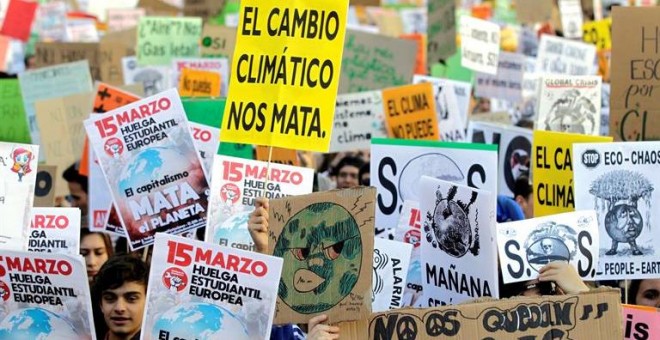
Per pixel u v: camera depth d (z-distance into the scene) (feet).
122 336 28.91
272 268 24.81
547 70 61.62
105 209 38.47
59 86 57.98
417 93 45.88
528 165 43.96
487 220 26.66
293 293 25.45
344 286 25.44
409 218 32.45
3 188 27.94
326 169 54.49
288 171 32.01
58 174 45.70
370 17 117.19
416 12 116.78
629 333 28.22
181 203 32.71
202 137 35.09
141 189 32.63
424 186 28.30
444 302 28.12
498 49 56.03
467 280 27.43
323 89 28.48
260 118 28.71
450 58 67.82
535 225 29.04
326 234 25.44
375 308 29.89
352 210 25.40
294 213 25.40
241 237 31.81
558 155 34.30
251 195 31.96
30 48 95.40
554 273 27.14
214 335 24.88
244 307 24.90
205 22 82.12
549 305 25.05
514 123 63.87
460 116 51.85
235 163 31.96
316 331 25.22
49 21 95.20
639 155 31.07
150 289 25.00
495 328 25.13
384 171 34.65
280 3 28.68
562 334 25.02
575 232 29.09
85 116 46.65
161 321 24.99
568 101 41.06
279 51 28.63
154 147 32.65
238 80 28.86
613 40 36.96
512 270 28.84
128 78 67.67
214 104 37.50
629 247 31.14
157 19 67.56
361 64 56.08
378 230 34.81
